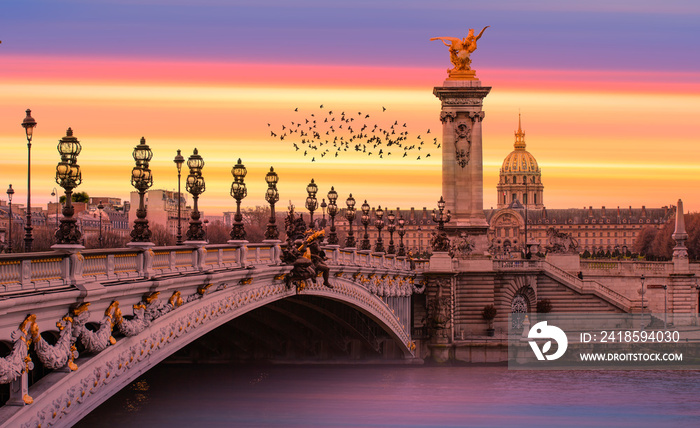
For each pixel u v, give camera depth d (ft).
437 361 400.88
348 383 317.22
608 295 467.93
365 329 357.61
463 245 441.27
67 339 117.39
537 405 316.81
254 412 268.62
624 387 354.13
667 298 491.72
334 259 272.10
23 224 343.46
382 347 383.86
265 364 331.57
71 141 119.34
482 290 438.81
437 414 293.64
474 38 464.65
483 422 288.10
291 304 300.20
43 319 113.50
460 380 355.77
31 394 112.47
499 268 450.71
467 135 457.27
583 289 466.29
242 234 195.62
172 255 156.76
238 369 320.29
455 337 419.33
